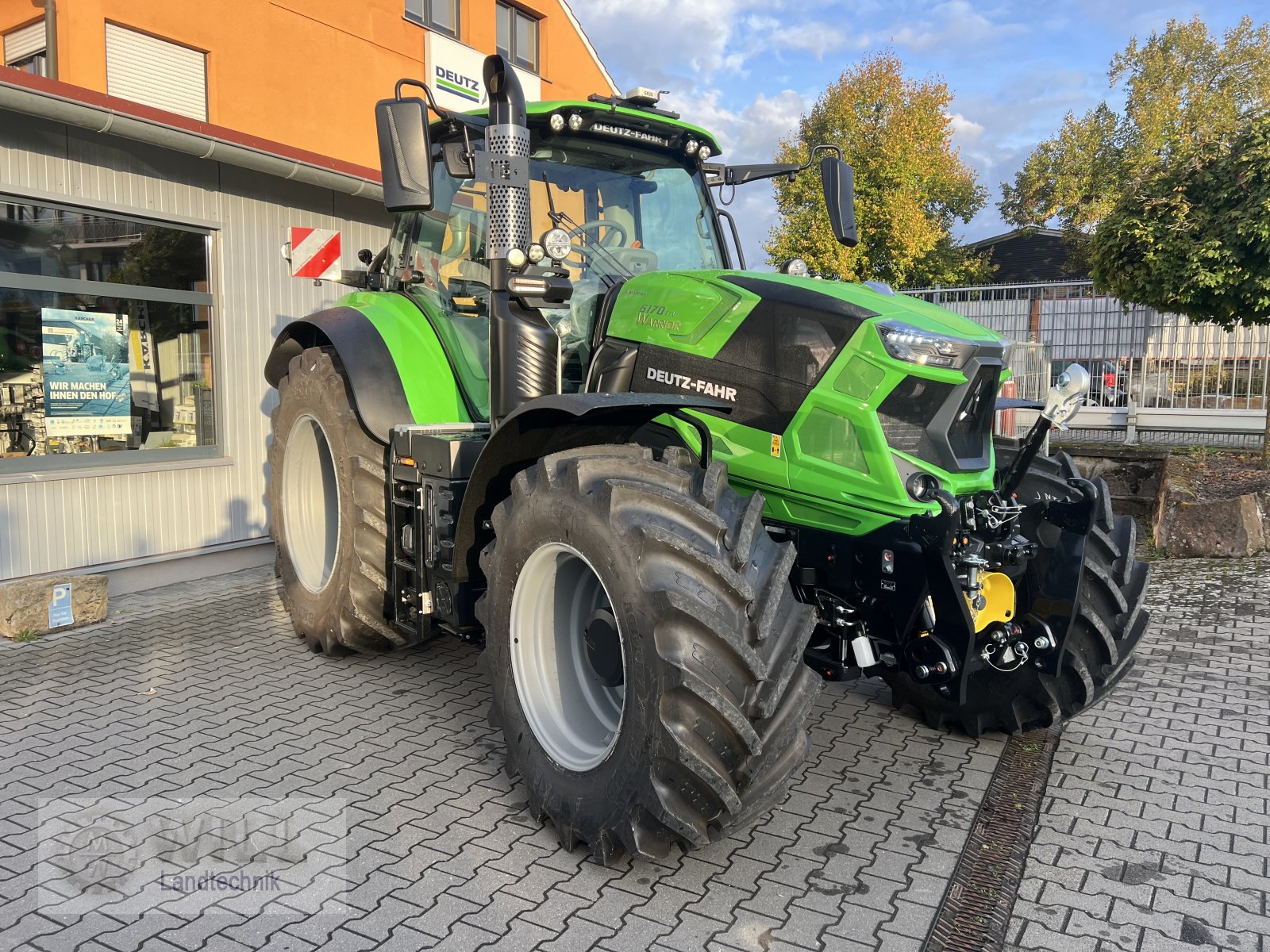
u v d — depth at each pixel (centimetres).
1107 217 735
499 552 300
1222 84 2841
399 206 308
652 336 341
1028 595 326
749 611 254
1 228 523
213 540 647
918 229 2355
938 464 292
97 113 508
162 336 617
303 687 423
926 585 287
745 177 427
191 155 596
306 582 473
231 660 461
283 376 525
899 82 2428
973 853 283
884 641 305
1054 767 345
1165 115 2728
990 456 312
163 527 614
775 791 256
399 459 388
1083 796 321
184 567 635
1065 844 289
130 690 418
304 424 475
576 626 306
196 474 634
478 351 404
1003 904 255
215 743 359
